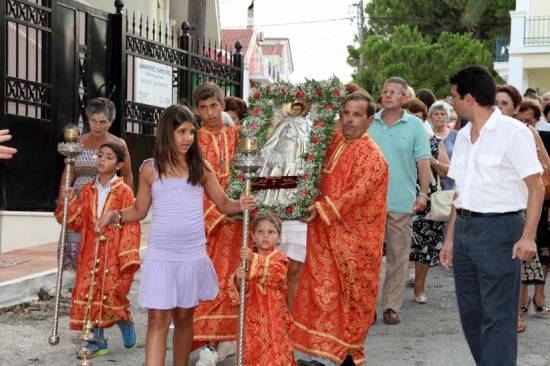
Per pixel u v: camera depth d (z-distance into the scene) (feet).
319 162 22.25
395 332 28.58
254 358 20.86
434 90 125.18
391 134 30.12
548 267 32.30
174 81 49.06
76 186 28.04
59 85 40.04
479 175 19.47
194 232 19.99
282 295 21.03
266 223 20.85
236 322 22.99
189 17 57.72
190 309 20.57
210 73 51.65
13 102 37.32
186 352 20.83
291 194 22.47
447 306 32.99
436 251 33.30
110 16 44.19
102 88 43.73
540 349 26.45
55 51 39.75
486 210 19.33
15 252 36.81
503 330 19.29
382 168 22.16
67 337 26.48
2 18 36.17
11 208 37.47
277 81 23.26
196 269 20.04
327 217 21.91
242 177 22.74
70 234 27.17
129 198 24.77
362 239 22.21
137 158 46.14
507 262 19.25
